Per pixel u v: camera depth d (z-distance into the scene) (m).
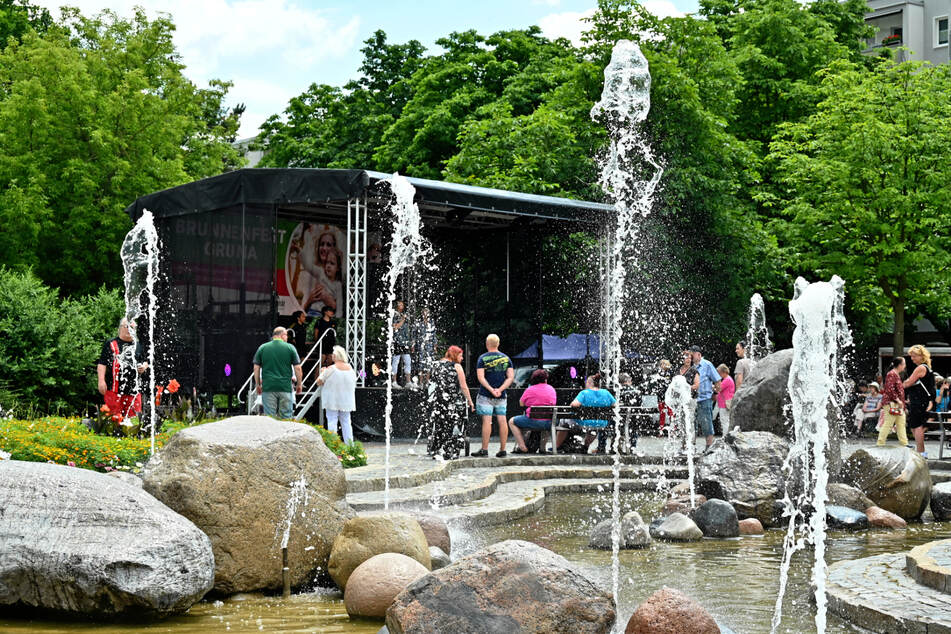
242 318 21.19
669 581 8.13
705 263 30.36
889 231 27.50
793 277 32.78
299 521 7.61
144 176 31.59
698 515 11.05
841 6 38.16
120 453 10.98
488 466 16.95
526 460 17.42
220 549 7.23
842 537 10.85
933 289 29.47
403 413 20.72
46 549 6.27
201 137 37.56
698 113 29.12
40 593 6.29
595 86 30.83
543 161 29.45
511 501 12.96
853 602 6.58
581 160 29.73
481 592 5.25
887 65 29.72
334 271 25.53
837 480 12.60
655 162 29.42
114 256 31.42
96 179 31.02
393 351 23.28
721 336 30.39
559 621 5.17
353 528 7.40
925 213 27.83
